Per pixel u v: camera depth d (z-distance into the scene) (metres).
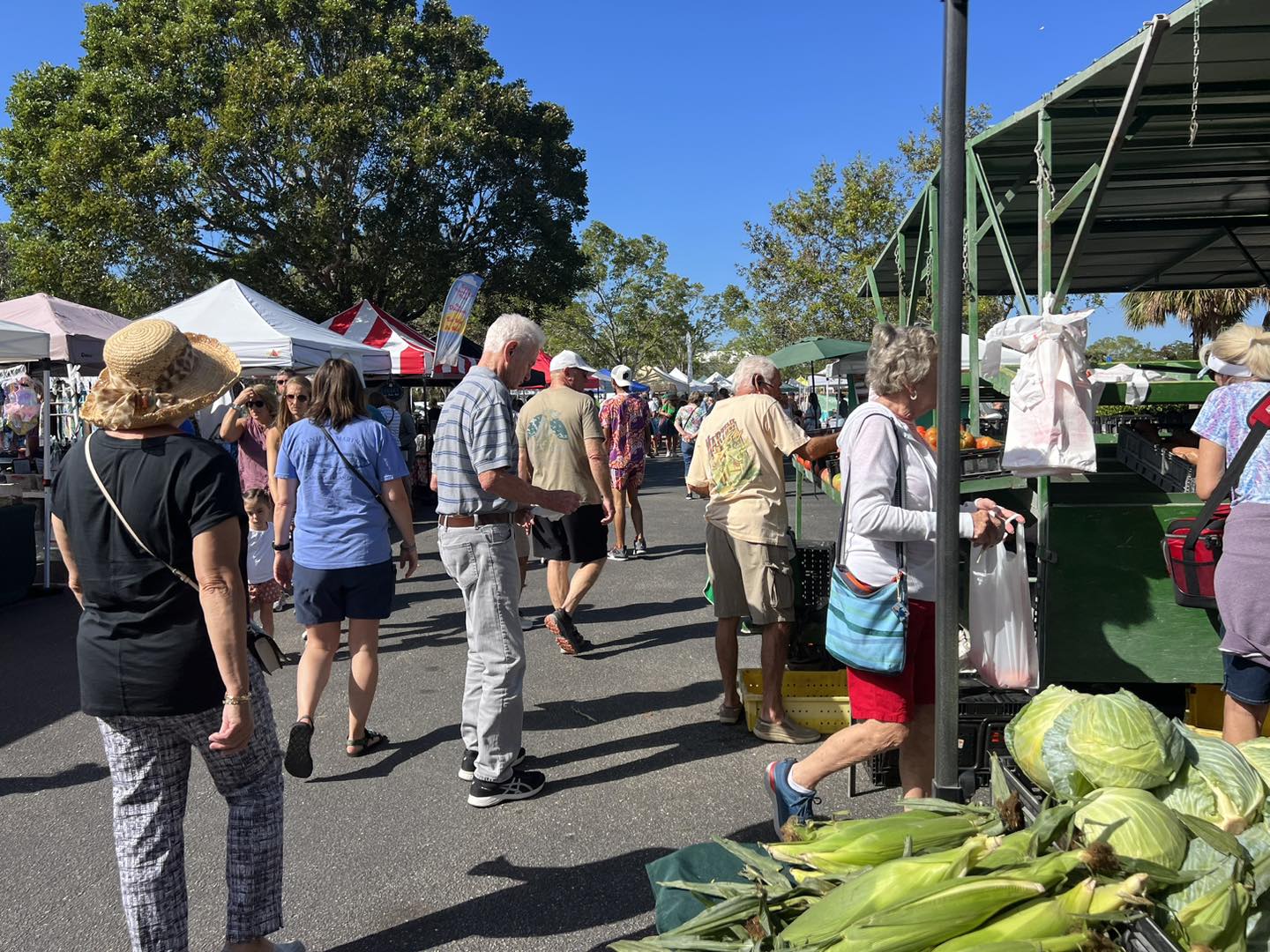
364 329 14.18
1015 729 2.12
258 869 2.45
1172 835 1.75
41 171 19.31
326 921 2.92
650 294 53.59
